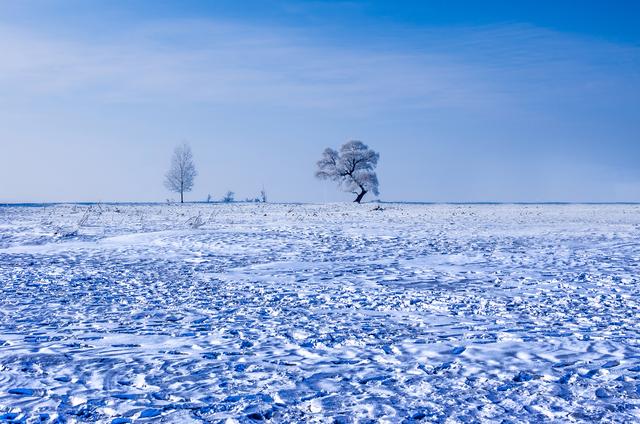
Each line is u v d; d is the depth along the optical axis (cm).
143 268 1823
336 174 9462
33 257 2111
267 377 690
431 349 821
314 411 579
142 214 5141
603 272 1656
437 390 641
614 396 621
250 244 2514
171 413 571
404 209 6538
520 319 1041
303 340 879
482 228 3425
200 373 705
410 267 1817
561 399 612
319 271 1739
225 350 816
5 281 1526
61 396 620
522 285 1447
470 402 604
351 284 1486
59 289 1399
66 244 2575
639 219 4425
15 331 938
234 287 1440
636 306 1158
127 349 822
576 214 5284
